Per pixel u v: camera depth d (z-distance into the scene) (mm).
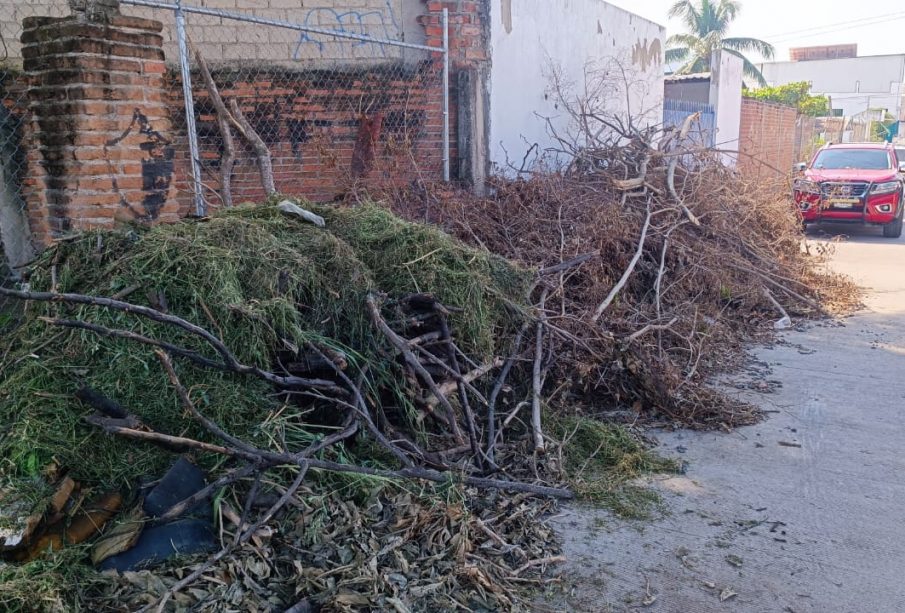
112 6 4770
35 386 3229
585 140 9188
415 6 7578
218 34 6980
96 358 3352
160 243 3717
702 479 4133
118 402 3227
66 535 2826
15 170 4992
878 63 60938
